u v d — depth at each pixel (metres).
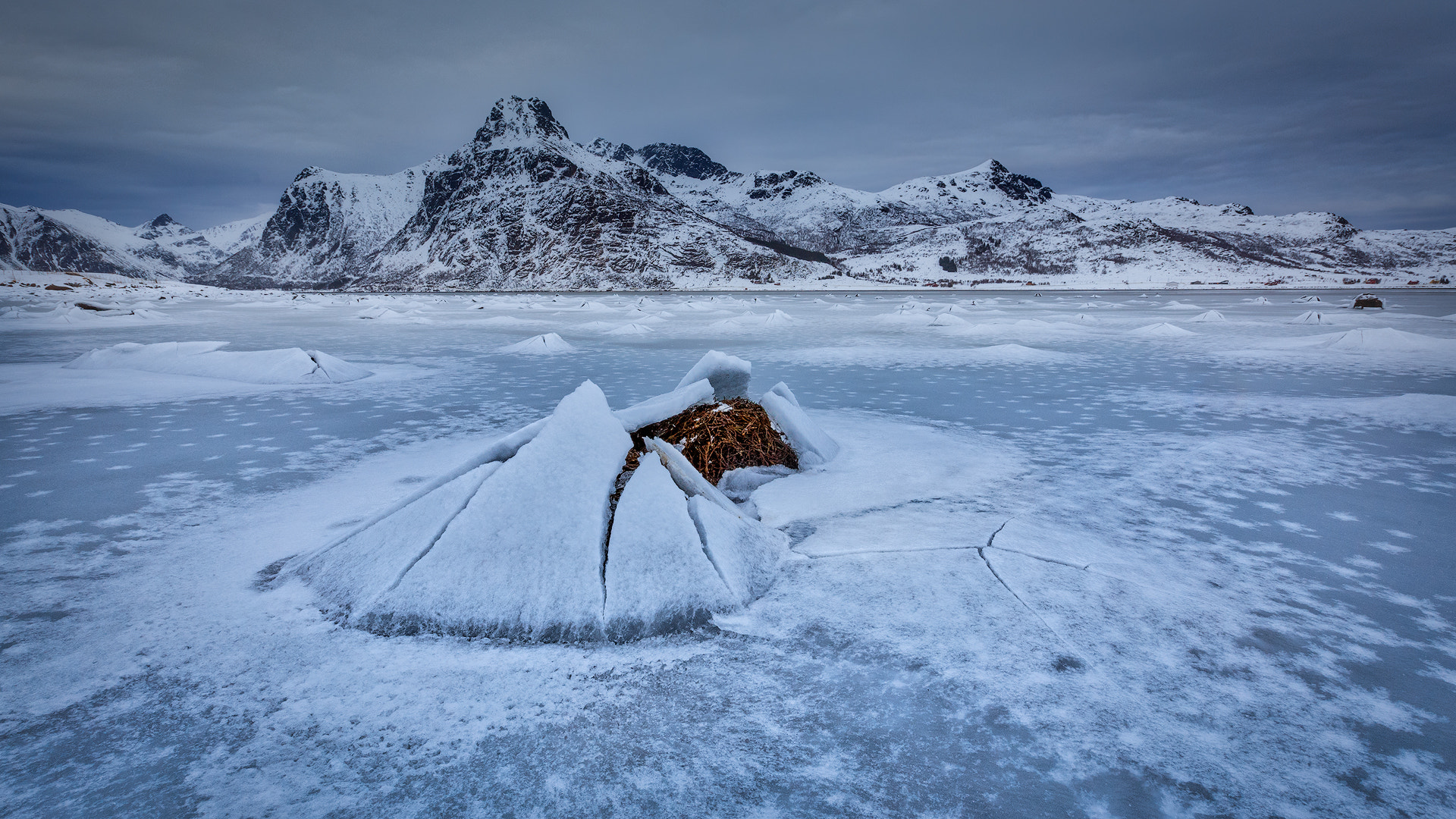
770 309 37.50
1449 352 13.31
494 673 2.34
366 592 2.77
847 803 1.72
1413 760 1.89
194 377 10.17
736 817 1.67
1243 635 2.59
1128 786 1.78
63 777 1.82
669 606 2.66
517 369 11.70
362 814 1.68
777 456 4.89
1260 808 1.70
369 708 2.13
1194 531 3.76
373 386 9.62
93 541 3.60
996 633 2.58
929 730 2.01
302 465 5.25
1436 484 4.74
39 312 26.89
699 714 2.10
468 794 1.76
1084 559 3.31
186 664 2.39
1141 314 29.67
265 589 3.00
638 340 17.89
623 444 3.54
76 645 2.52
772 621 2.69
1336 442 6.07
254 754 1.92
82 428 6.68
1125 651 2.46
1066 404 8.05
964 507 4.15
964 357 13.15
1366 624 2.69
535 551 2.80
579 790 1.77
